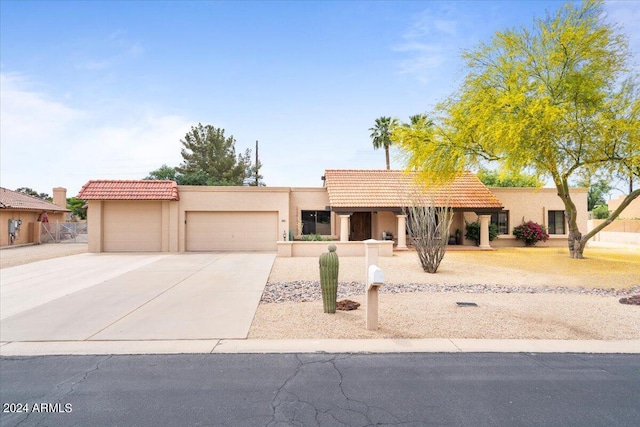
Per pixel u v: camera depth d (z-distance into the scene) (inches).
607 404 174.2
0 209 1077.1
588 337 268.1
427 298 393.1
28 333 279.4
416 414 164.6
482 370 211.8
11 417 163.9
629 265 655.1
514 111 647.1
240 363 222.2
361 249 795.4
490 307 352.5
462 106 725.3
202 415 164.6
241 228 940.0
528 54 676.1
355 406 171.5
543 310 342.0
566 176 703.1
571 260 718.5
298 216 978.7
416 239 587.5
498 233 1008.2
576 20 645.3
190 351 241.9
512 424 157.1
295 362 223.3
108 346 251.9
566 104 633.0
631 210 1590.8
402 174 1023.6
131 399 179.2
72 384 195.8
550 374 206.8
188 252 901.8
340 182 979.3
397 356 232.5
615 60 633.0
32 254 873.5
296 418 161.3
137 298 398.0
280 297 405.1
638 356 233.9
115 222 911.7
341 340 260.7
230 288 452.1
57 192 1510.8
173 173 1664.6
